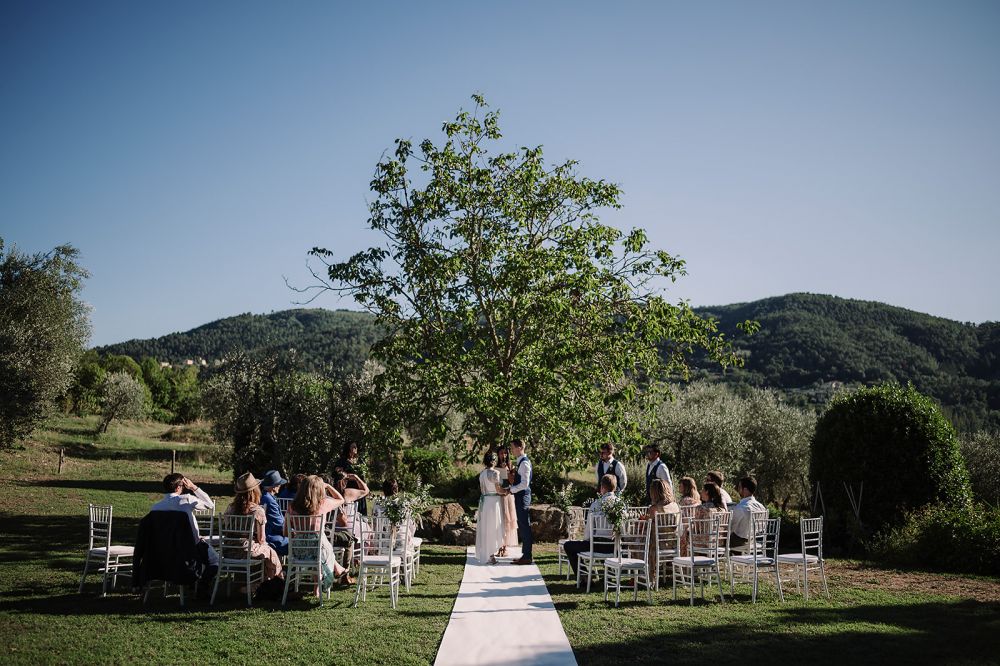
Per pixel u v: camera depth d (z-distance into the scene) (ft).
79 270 103.40
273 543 30.30
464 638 22.20
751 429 72.18
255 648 20.88
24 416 77.97
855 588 31.01
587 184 47.47
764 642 21.56
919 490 42.16
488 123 47.62
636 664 19.48
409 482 71.67
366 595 29.55
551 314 43.14
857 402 44.80
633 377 47.03
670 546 30.19
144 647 20.85
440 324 46.29
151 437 124.06
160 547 26.73
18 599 27.37
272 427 65.41
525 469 38.04
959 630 23.12
